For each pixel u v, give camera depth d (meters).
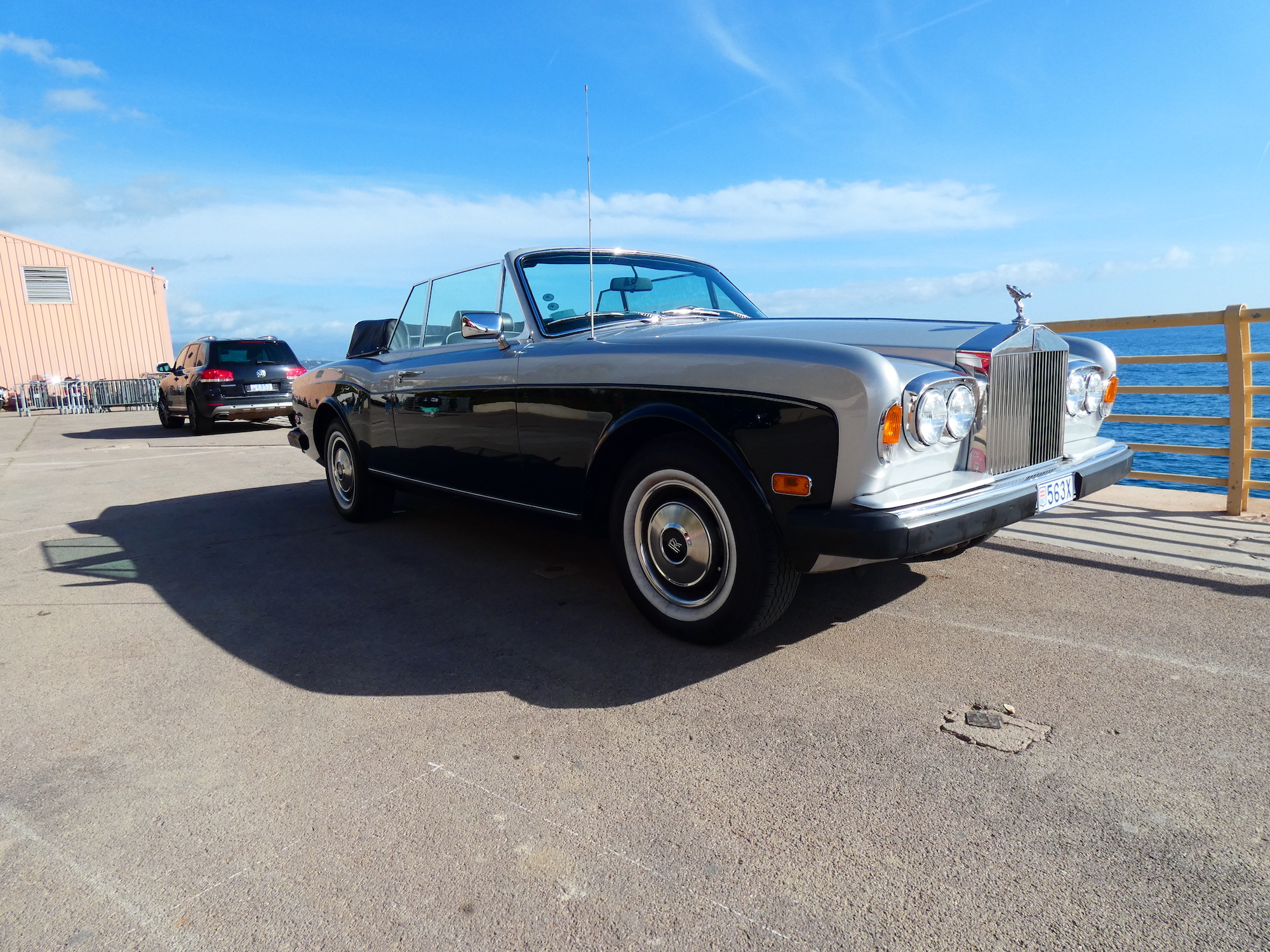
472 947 1.57
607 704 2.63
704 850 1.86
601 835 1.92
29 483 7.80
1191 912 1.61
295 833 1.96
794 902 1.67
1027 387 2.95
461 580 4.09
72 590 4.08
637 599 3.27
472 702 2.67
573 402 3.33
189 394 13.12
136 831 1.99
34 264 22.20
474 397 3.91
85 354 23.17
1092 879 1.72
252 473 8.21
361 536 5.13
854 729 2.41
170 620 3.59
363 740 2.43
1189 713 2.45
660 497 3.11
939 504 2.58
